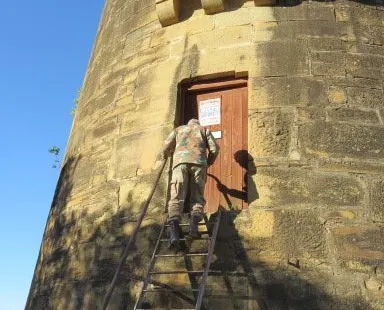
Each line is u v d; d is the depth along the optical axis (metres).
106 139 7.76
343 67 6.87
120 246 6.71
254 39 7.16
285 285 5.71
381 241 5.89
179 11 7.81
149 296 6.14
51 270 7.62
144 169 7.02
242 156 6.77
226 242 6.08
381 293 5.62
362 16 7.30
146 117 7.37
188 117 7.29
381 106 6.67
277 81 6.82
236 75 7.09
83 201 7.61
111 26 9.24
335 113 6.56
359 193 6.13
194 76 7.25
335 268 5.73
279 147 6.43
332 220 5.98
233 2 7.50
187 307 5.91
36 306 7.64
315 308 5.56
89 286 6.74
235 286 5.82
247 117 6.93
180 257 6.20
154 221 6.55
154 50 7.84
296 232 5.95
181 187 5.95
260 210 6.13
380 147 6.41
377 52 7.05
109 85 8.30
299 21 7.18
